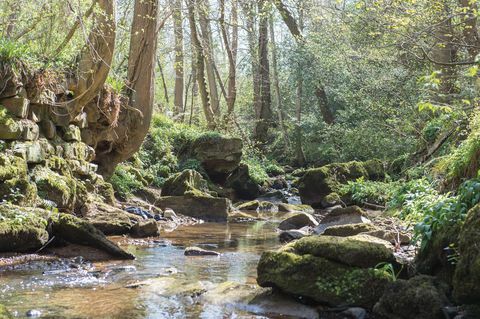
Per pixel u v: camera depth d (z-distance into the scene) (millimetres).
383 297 4801
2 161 8742
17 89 9586
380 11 10664
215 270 7082
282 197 18625
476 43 10898
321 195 16516
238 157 18688
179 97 28062
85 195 10664
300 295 5137
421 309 4555
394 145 20266
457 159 8461
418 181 10570
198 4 21859
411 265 5441
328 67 23672
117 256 7840
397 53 15211
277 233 11133
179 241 9727
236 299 5422
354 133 22688
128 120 13250
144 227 10062
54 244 8000
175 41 28328
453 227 5109
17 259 7293
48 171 10055
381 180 17188
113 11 11125
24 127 9586
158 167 17594
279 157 29688
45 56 10836
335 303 4996
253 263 7625
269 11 24281
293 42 28500
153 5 13203
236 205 16641
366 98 20453
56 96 10820
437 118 13773
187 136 19422
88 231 7949
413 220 7891
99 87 11297
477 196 5316
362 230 8289
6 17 11164
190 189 14719
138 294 5703
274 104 32625
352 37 17375
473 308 4406
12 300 5418
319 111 30656
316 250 5258
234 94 25000
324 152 26312
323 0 21000
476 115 8805
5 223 7395
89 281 6297
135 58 13359
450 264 4945
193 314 5027
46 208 9250
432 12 9930
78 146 11500
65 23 11406
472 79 11719
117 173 14234
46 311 5059
